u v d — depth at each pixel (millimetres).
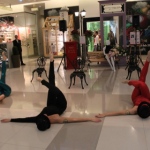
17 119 3385
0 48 9508
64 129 3033
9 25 14023
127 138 2701
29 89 5484
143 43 12484
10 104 4312
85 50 9688
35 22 14875
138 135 2758
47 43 13523
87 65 9172
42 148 2561
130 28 12336
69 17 12945
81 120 3254
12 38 14102
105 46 8367
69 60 8453
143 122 3139
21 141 2752
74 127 3084
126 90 4980
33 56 14977
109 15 8922
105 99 4348
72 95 4727
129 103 4035
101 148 2500
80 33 11109
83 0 12641
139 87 3711
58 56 13352
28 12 14203
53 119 3223
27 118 3369
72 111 3740
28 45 14383
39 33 15062
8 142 2742
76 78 6566
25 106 4156
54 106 3473
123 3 8711
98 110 3742
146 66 3883
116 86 5406
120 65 8945
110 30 9312
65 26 8656
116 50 8594
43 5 13984
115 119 3301
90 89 5199
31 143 2689
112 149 2469
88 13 12633
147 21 12391
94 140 2689
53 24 13234
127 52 8625
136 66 6332
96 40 11336
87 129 3002
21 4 13805
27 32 14211
